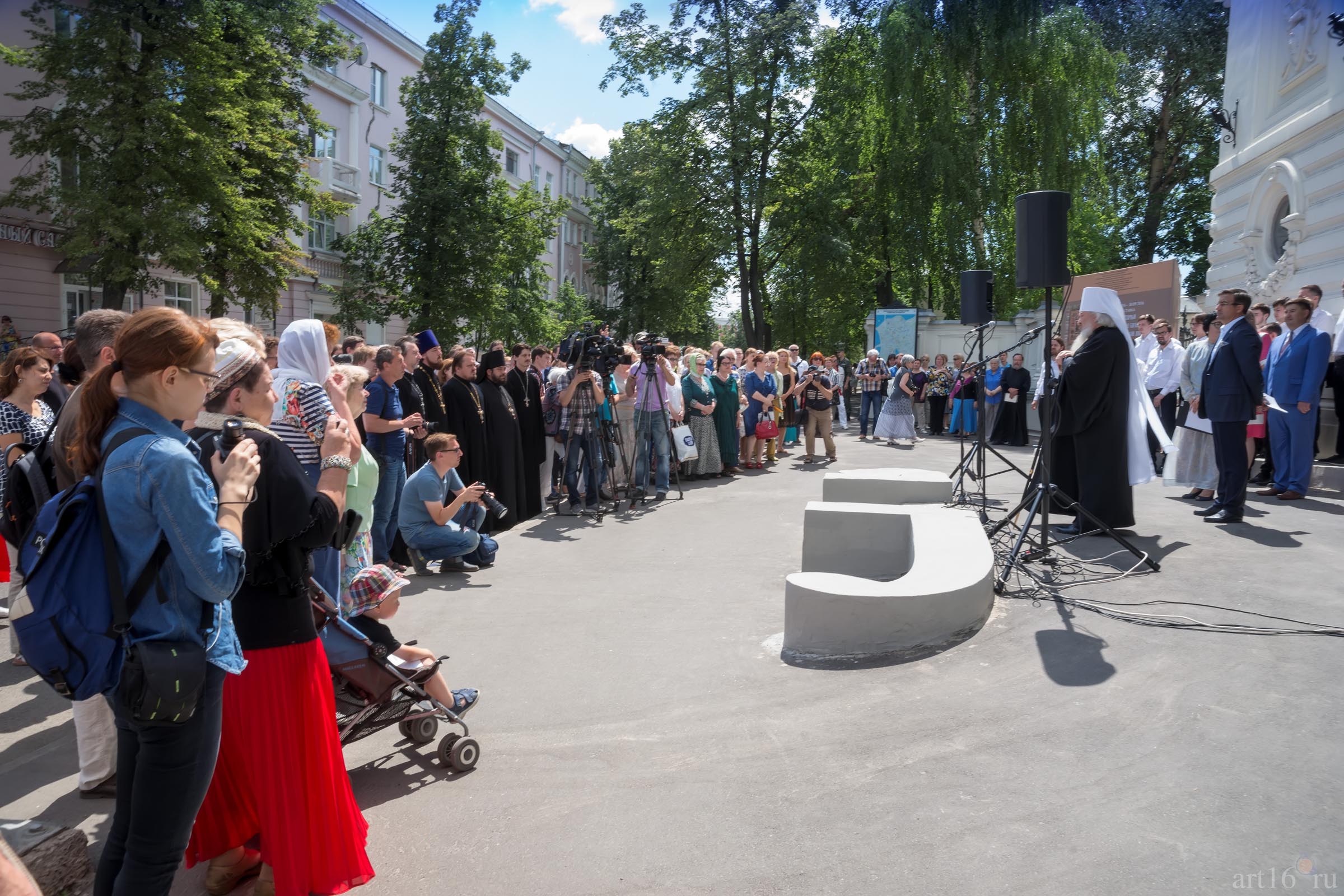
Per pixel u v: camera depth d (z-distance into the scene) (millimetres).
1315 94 12219
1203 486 8594
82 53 16047
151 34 16562
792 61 28156
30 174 18656
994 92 23219
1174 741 3410
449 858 2951
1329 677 3938
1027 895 2551
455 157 26750
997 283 25203
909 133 23641
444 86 26219
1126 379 6613
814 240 28844
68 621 2006
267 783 2596
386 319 27438
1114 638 4520
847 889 2641
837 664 4543
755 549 7602
